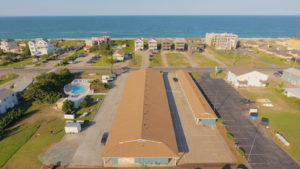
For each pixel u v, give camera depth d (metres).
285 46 148.88
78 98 56.91
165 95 56.25
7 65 99.06
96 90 66.25
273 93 64.69
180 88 68.38
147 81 61.41
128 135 35.50
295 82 72.19
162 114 44.47
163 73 85.56
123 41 155.25
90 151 37.72
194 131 44.19
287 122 47.84
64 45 150.88
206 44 157.75
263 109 54.12
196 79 78.19
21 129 44.50
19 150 37.78
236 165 34.44
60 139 41.19
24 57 116.06
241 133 43.50
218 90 67.25
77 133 43.22
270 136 42.47
